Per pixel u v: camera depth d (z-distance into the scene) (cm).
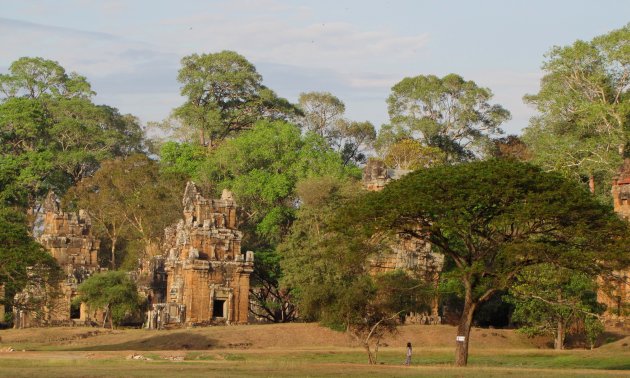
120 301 13350
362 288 10219
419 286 10756
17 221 15488
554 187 8431
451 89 19662
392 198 8500
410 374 7225
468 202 8275
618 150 15400
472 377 7050
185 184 17250
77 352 9625
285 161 17038
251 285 14838
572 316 11162
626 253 8056
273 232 15800
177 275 13825
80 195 17738
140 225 16875
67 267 14338
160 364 8019
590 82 15950
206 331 11650
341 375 7075
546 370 7812
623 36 15900
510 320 13362
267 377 6788
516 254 8056
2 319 13950
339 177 16550
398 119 19688
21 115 19275
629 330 11588
